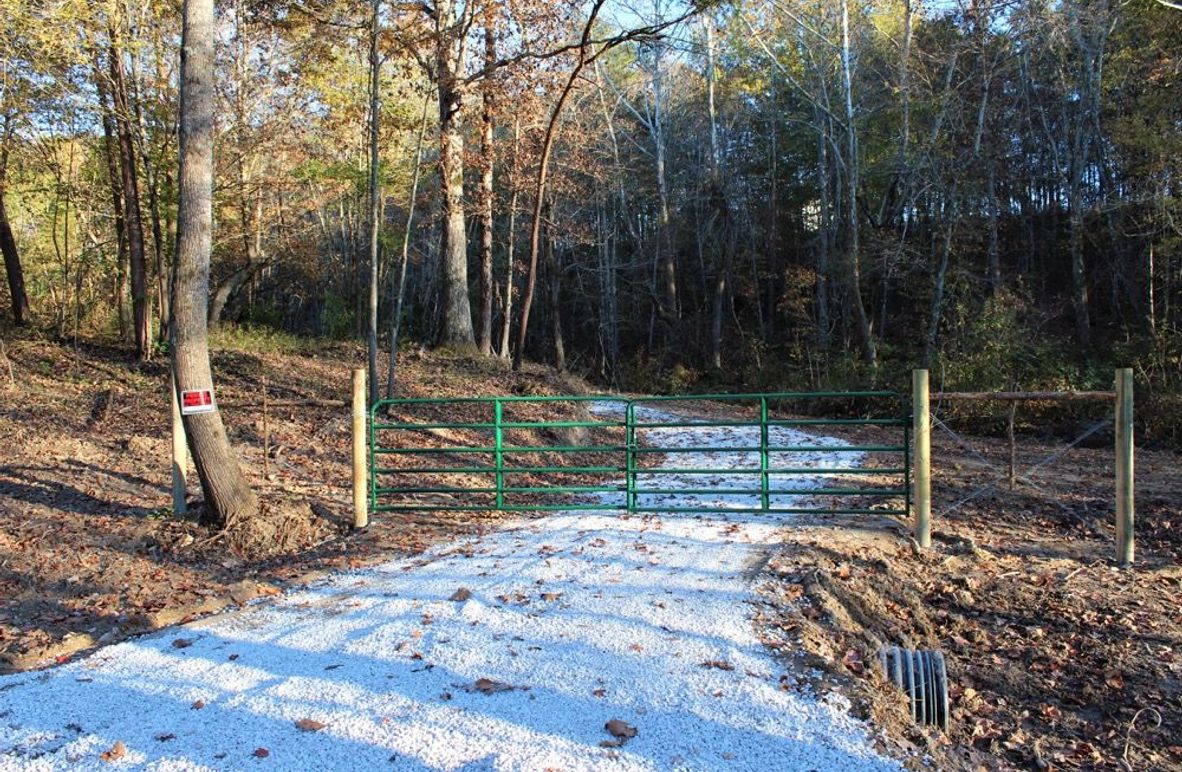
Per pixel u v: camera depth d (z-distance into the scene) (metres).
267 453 11.20
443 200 18.75
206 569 7.86
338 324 27.22
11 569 7.54
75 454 11.25
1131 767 4.86
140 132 16.78
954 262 28.72
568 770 3.91
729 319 41.00
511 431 14.71
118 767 4.01
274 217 25.61
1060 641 6.32
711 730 4.34
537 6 14.93
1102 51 24.27
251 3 15.05
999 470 12.08
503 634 5.75
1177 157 20.64
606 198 37.84
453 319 20.59
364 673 5.11
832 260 30.03
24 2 13.41
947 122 26.67
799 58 30.98
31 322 19.80
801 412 24.16
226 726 4.42
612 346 37.69
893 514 8.96
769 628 5.77
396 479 11.49
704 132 38.31
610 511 10.05
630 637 5.64
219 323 23.83
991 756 4.87
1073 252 26.44
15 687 5.12
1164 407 17.45
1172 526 8.85
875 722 4.50
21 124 16.59
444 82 16.05
